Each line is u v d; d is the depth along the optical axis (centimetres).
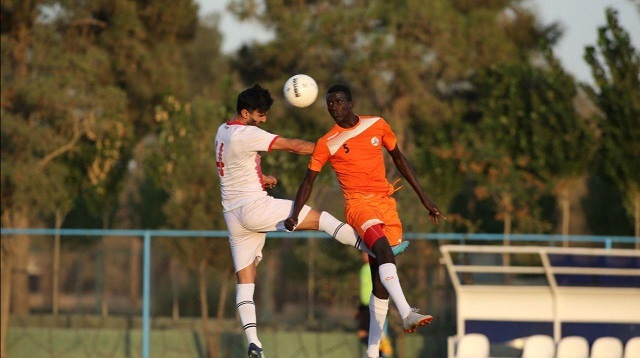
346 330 5981
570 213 9894
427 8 7994
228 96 7244
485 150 6838
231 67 8875
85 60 7038
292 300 7700
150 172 6656
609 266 5119
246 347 5484
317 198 6700
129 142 7994
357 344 5294
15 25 7288
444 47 8131
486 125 7594
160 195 8912
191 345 5556
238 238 2583
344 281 5831
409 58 8006
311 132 8081
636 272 4703
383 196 2492
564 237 4778
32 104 6431
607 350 4028
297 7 8519
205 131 6638
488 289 4606
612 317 4572
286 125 7975
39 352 5550
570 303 4578
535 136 7231
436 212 2542
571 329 4881
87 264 9481
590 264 5141
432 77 8488
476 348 4088
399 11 8125
